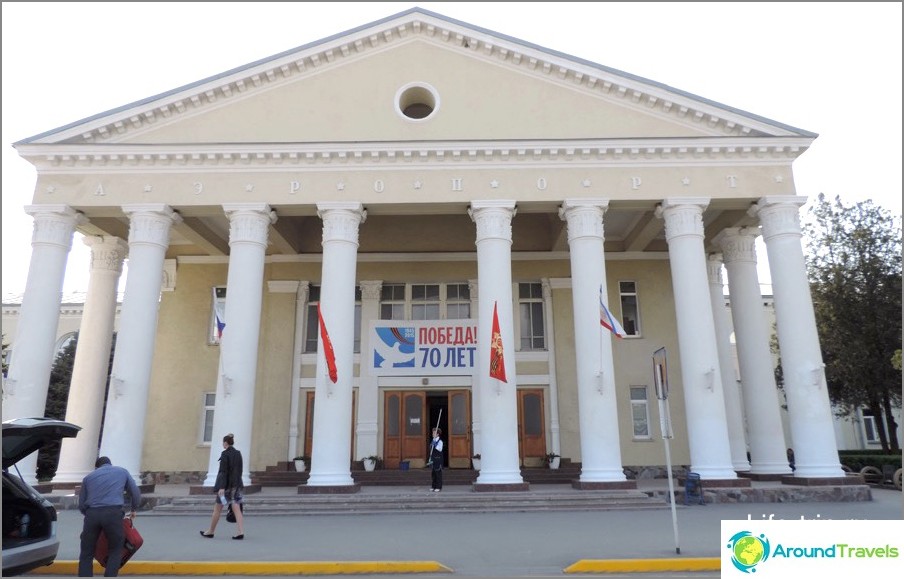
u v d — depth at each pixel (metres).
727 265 20.97
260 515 13.77
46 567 8.54
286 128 18.45
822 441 16.09
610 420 16.11
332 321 16.59
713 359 16.58
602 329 16.67
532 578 7.64
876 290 25.97
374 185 17.72
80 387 19.64
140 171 17.83
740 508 14.06
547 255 23.42
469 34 18.86
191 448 21.94
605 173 17.83
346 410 16.20
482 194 17.61
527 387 22.39
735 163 17.92
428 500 14.58
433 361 21.44
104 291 20.72
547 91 18.75
